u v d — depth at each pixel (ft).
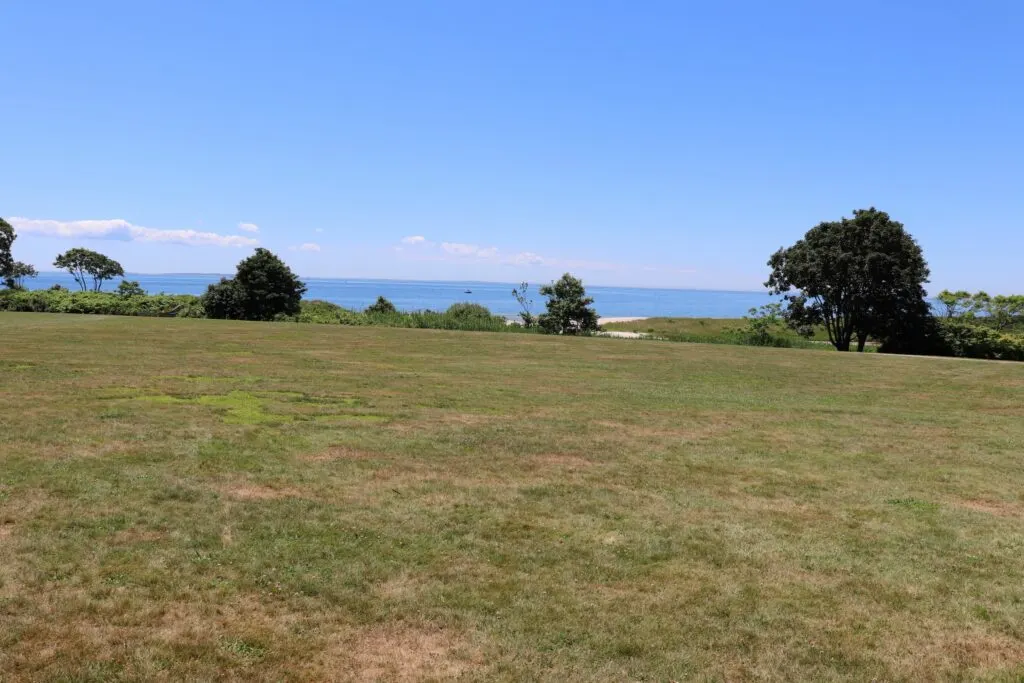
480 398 44.11
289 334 93.04
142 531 17.99
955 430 38.60
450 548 17.99
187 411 35.04
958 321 131.23
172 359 58.85
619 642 13.48
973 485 26.32
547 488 23.89
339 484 23.25
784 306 134.31
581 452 29.68
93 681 11.32
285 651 12.61
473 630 13.74
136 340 75.41
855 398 51.98
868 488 25.48
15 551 16.20
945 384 62.03
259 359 61.93
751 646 13.58
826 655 13.37
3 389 39.17
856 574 17.31
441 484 23.84
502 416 37.76
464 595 15.28
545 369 63.87
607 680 12.17
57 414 32.40
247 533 18.28
